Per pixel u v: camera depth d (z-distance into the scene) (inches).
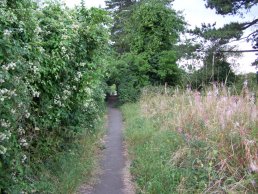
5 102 161.5
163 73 942.4
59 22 263.3
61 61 251.0
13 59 167.5
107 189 259.3
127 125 556.7
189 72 868.0
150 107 587.2
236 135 226.7
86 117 398.6
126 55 1016.2
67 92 269.7
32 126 231.6
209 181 205.0
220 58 881.5
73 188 242.1
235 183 191.2
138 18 997.2
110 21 351.3
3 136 161.2
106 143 439.2
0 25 167.3
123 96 975.0
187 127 301.6
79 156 312.3
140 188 251.0
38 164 238.4
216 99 315.3
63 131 296.7
